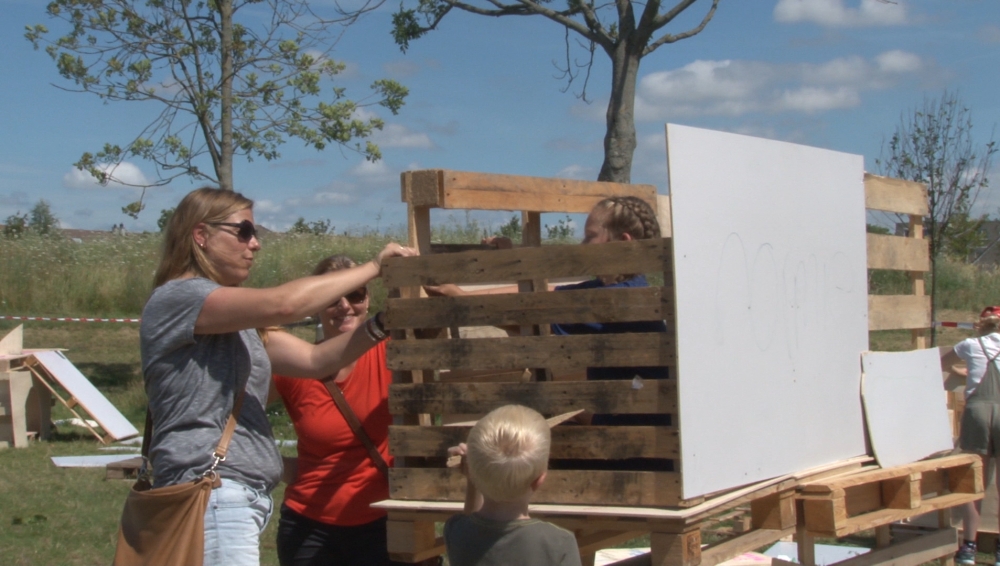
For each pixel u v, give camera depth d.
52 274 21.09
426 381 3.53
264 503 3.01
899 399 4.44
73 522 7.26
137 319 18.48
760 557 5.88
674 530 3.05
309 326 17.09
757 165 3.55
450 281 3.36
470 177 3.46
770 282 3.57
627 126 11.06
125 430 11.23
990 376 6.61
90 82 12.01
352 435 3.74
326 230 24.23
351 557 3.74
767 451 3.50
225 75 12.08
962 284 20.89
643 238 3.57
